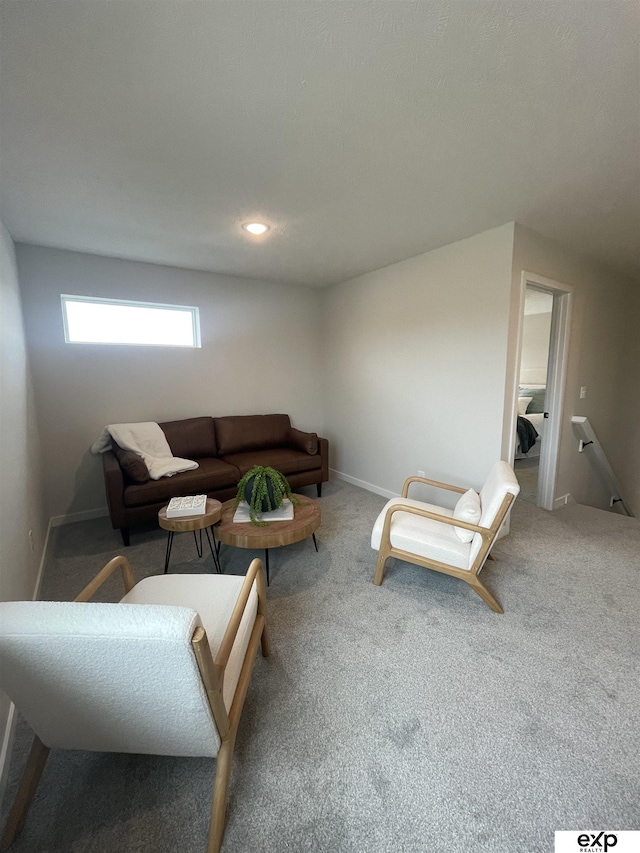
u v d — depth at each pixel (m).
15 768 1.19
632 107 1.37
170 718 0.90
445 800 1.06
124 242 2.76
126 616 0.77
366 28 1.04
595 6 0.98
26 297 2.85
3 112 1.34
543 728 1.27
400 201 2.11
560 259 2.86
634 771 1.12
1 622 0.76
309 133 1.50
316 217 2.31
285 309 4.18
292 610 1.93
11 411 1.94
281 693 1.42
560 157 1.69
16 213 2.21
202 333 3.69
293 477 3.55
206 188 1.94
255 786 1.10
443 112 1.39
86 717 0.92
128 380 3.37
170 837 0.99
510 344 2.56
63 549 2.65
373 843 0.97
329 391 4.44
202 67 1.16
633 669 1.51
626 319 3.82
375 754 1.19
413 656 1.60
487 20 1.01
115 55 1.11
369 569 2.34
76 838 0.99
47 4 0.95
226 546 2.66
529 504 3.43
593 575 2.20
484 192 2.02
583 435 3.53
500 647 1.64
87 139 1.52
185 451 3.41
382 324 3.55
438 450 3.12
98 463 3.27
